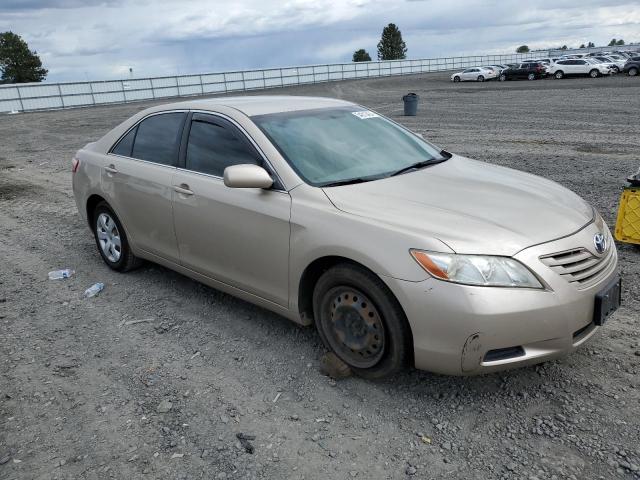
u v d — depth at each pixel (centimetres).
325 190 361
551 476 268
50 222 785
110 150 536
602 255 332
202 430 313
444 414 318
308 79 6078
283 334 417
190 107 464
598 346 380
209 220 415
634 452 280
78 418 329
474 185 378
